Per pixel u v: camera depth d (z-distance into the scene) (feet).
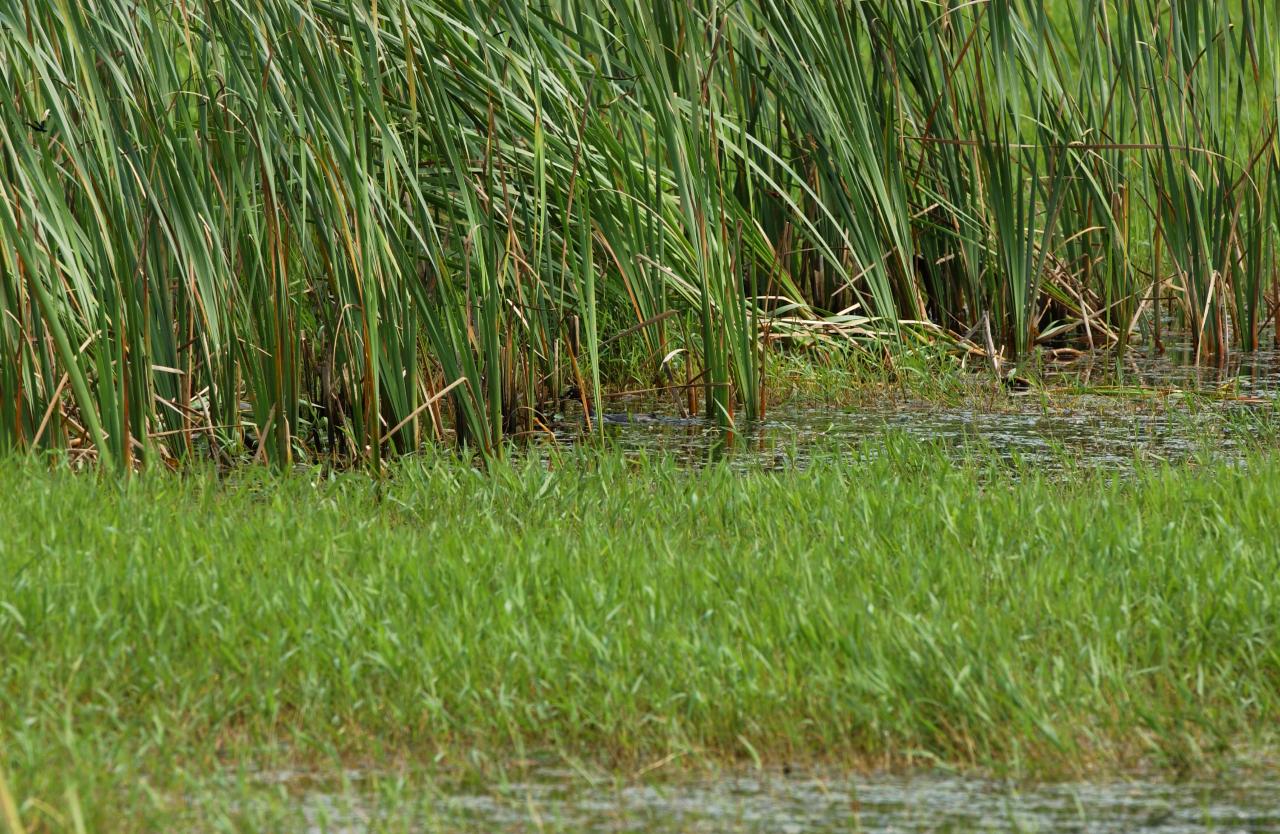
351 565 44.88
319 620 40.14
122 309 58.70
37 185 54.49
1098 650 38.22
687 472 60.44
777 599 40.63
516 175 69.92
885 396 77.30
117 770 33.45
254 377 61.41
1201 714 36.45
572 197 65.51
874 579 42.75
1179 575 42.47
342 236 59.77
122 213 55.93
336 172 59.16
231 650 38.04
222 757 35.50
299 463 63.57
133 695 37.32
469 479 56.08
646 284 75.00
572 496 53.62
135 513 48.73
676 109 68.23
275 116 60.49
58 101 54.24
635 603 40.75
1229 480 52.31
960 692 35.96
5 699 36.04
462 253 66.39
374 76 60.44
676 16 74.02
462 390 64.90
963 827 32.35
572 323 76.74
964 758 35.53
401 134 68.64
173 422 61.41
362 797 33.71
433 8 69.21
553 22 68.03
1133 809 33.12
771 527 48.60
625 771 35.04
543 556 44.75
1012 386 79.56
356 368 62.69
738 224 72.02
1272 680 38.04
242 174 61.31
